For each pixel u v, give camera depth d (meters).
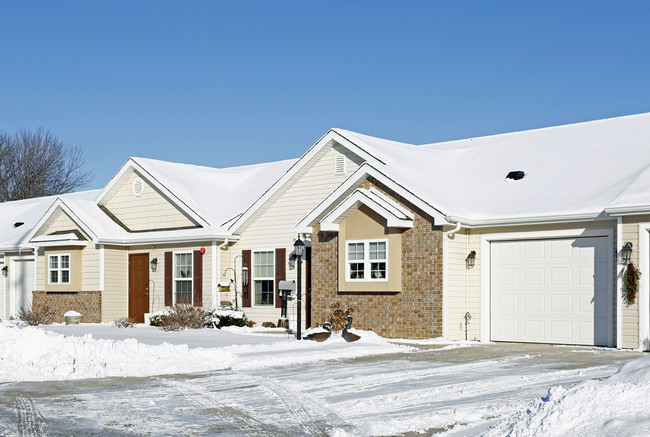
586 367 13.71
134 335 20.33
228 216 26.25
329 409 9.98
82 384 12.41
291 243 24.80
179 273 26.88
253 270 25.67
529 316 19.80
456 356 16.00
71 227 29.45
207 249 25.97
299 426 8.93
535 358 15.48
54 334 14.69
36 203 38.19
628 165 20.25
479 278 20.69
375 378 12.70
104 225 28.31
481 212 20.89
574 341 18.97
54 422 9.22
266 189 26.55
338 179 23.97
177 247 26.91
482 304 20.55
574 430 6.98
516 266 20.14
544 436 7.06
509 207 20.56
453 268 20.45
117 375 13.48
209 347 17.56
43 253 29.77
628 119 23.30
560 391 7.86
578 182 20.47
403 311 20.88
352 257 21.83
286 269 24.78
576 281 19.05
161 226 27.95
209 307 25.67
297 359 15.49
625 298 17.61
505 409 9.41
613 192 18.92
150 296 27.61
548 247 19.61
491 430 7.76
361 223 21.67
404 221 20.78
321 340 18.94
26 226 34.03
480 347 18.19
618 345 17.64
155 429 8.82
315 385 12.09
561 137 23.78
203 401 10.70
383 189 21.70
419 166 23.30
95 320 27.50
